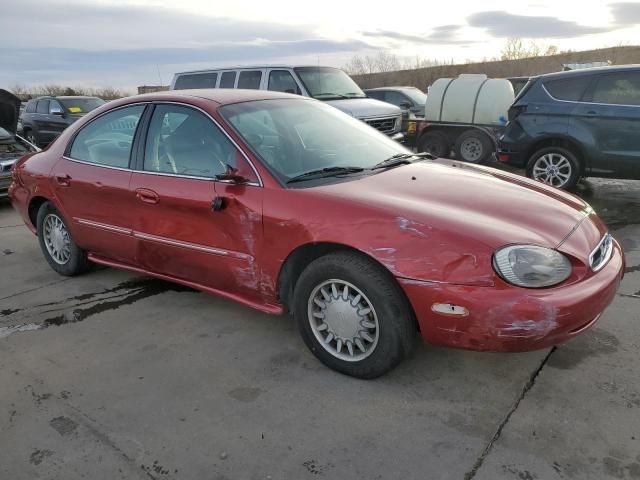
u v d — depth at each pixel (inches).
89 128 163.5
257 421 102.5
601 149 264.7
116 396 112.3
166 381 117.3
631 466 87.2
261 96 150.8
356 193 113.4
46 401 111.6
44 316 153.5
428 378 114.2
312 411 104.9
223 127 129.4
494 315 95.7
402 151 153.1
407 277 100.5
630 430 95.3
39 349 134.0
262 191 119.2
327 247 112.8
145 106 147.9
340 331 114.3
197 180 130.0
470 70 1427.2
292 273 121.8
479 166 150.6
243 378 117.4
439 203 111.3
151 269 150.9
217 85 400.5
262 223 118.0
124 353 130.3
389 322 105.4
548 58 1437.0
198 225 130.4
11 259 210.4
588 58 1389.0
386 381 113.7
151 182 138.6
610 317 137.5
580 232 110.0
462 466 88.7
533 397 106.1
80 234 165.8
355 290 109.8
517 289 95.7
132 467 91.8
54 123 617.9
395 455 92.0
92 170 155.5
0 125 383.9
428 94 426.9
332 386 113.0
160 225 138.7
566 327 96.8
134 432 100.7
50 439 99.7
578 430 96.0
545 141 282.5
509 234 100.8
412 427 99.0
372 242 103.7
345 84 399.5
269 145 129.3
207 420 103.3
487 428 97.7
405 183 122.5
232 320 146.0
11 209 318.0
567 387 108.7
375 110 372.8
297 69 372.5
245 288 128.0
